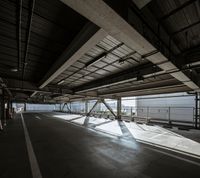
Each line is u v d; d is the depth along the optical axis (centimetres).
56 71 523
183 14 275
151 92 1110
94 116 1806
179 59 414
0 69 672
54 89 1078
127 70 655
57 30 342
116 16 205
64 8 268
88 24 297
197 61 396
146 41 275
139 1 219
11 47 435
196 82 630
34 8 270
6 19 303
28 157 372
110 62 559
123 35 259
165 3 252
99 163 339
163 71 489
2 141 536
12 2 254
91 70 671
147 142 549
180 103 1514
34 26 328
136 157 384
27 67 639
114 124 1079
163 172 299
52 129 838
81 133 723
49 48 436
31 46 425
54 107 4422
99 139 592
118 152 423
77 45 345
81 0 177
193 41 368
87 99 2003
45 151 425
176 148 472
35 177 268
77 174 282
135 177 274
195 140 589
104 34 272
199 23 294
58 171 294
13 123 1073
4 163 332
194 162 355
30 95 1677
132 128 892
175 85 746
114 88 1068
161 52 321
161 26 316
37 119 1427
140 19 252
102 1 178
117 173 289
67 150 437
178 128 898
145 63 557
